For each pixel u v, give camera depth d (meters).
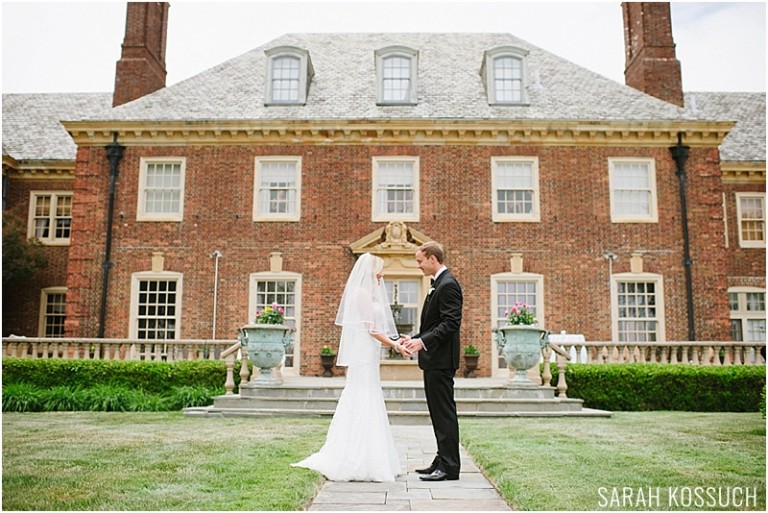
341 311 7.03
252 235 20.27
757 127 25.75
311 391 13.23
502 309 19.98
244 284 20.08
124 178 20.61
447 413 6.41
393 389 13.21
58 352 17.16
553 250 20.08
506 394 13.32
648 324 19.95
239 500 5.14
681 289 19.98
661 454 7.52
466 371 19.31
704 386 15.15
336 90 21.86
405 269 19.66
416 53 21.36
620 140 20.48
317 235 20.22
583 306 19.84
